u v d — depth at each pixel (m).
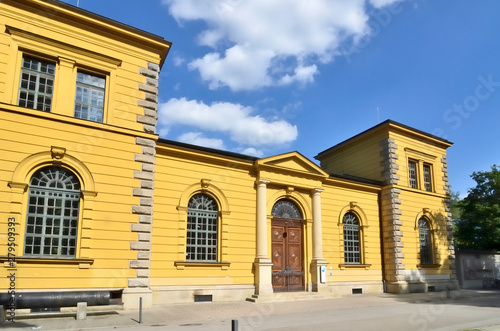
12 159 14.33
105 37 17.23
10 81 14.91
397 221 26.03
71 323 12.75
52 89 16.00
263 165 21.08
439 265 27.80
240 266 19.89
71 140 15.55
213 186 19.84
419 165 28.78
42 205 14.88
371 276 25.33
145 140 17.27
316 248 22.44
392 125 27.06
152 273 17.34
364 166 29.00
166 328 12.17
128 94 17.36
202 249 19.20
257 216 20.89
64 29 16.31
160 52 18.73
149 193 16.88
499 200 32.31
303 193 23.02
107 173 16.06
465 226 33.94
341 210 24.83
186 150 19.02
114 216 15.88
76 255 14.99
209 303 17.98
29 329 11.71
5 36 15.08
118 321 13.27
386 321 13.74
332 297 21.52
